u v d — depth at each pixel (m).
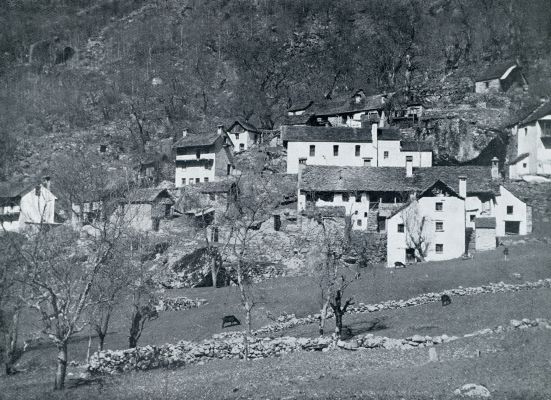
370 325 50.91
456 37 162.88
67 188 80.06
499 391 29.02
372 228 87.19
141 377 37.75
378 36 185.62
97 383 37.19
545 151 98.69
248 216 87.12
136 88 196.88
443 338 39.41
